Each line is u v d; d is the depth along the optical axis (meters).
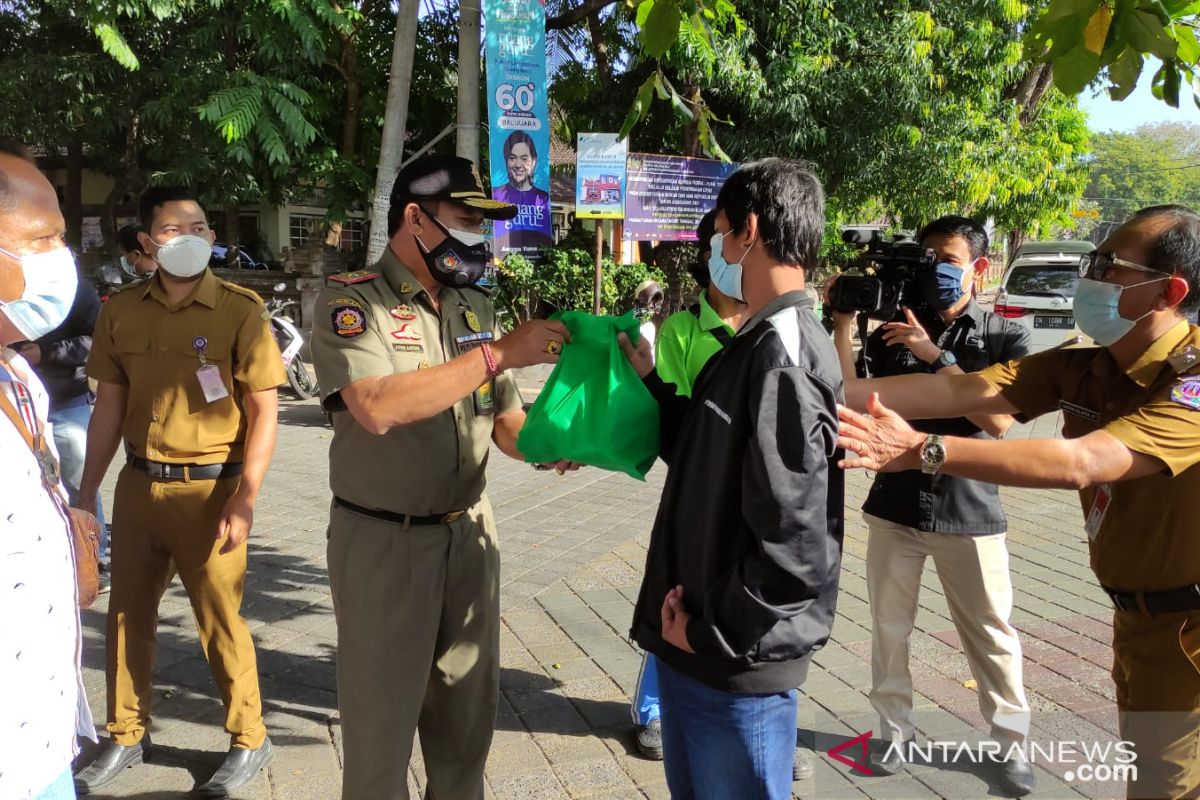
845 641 3.97
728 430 1.70
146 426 2.78
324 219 11.38
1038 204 14.59
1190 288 1.87
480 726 2.47
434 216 2.22
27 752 1.44
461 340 2.38
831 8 10.39
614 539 5.37
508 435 2.54
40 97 12.34
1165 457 1.78
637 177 8.65
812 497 1.60
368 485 2.21
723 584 1.68
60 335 4.12
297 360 9.64
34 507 1.47
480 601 2.40
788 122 10.35
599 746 3.12
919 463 1.77
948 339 2.99
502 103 7.41
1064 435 2.19
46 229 1.53
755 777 1.75
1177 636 1.90
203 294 2.79
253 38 9.90
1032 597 4.53
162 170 13.13
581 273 9.78
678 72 9.48
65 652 1.54
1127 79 2.13
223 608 2.85
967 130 11.16
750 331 1.73
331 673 3.64
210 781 2.81
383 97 11.50
